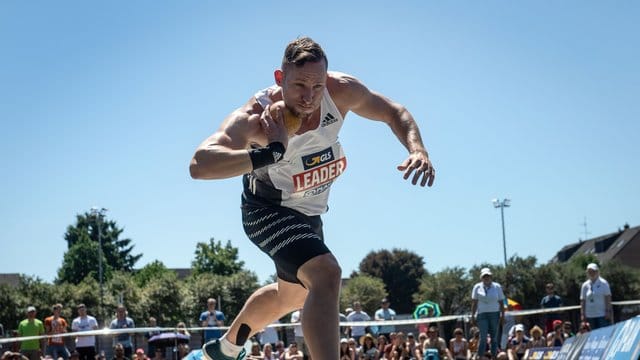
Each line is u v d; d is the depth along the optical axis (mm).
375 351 13609
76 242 78750
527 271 55344
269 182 3615
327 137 3613
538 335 13695
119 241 82438
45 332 13367
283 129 3225
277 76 3488
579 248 91938
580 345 7168
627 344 4824
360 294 60438
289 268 3467
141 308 46094
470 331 14164
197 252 69750
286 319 24828
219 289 48156
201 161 3127
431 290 59375
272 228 3572
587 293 11758
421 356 13430
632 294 56031
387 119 3836
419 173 3475
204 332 13242
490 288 11891
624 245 75688
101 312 44188
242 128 3332
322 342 3186
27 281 42875
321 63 3301
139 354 12852
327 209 3912
